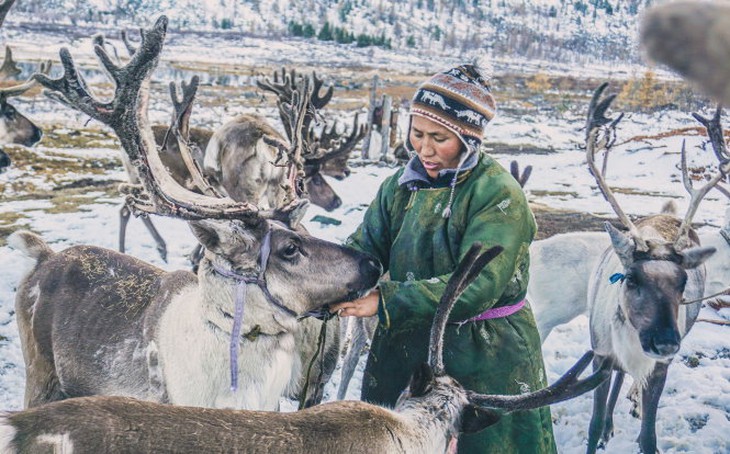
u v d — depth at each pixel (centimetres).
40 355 354
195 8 15962
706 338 651
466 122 254
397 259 279
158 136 846
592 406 514
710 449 471
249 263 280
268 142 695
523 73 6694
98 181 1350
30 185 1286
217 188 809
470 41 13900
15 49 5688
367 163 1614
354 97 3525
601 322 441
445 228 267
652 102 2795
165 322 306
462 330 266
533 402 237
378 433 228
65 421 202
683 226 405
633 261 400
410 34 14812
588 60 10750
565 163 1853
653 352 376
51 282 353
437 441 241
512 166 525
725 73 36
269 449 214
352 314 288
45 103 2392
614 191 1480
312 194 987
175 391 298
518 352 270
